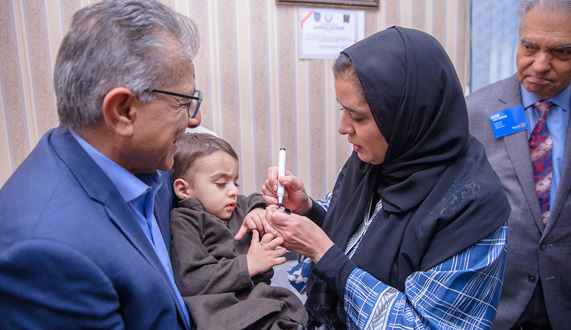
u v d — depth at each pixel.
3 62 1.86
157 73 0.68
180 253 1.00
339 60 1.00
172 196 1.19
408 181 1.01
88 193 0.68
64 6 1.88
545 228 1.30
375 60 0.95
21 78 1.89
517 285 1.33
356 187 1.21
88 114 0.69
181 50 0.72
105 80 0.66
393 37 1.00
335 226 1.23
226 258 1.07
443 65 0.99
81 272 0.60
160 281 0.72
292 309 0.99
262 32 2.14
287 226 1.01
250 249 1.03
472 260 0.90
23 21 1.85
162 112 0.71
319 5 2.18
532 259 1.32
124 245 0.68
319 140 2.34
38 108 1.93
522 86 1.44
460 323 0.91
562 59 1.21
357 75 0.96
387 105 0.95
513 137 1.40
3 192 0.68
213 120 2.15
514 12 2.27
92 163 0.71
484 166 1.02
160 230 0.98
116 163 0.76
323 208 1.40
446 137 0.99
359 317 0.94
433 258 0.93
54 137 0.75
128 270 0.67
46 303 0.59
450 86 0.99
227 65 2.12
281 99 2.23
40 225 0.60
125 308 0.69
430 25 2.39
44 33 1.88
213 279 0.95
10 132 1.92
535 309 1.34
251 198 1.34
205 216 1.11
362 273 0.97
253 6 2.10
